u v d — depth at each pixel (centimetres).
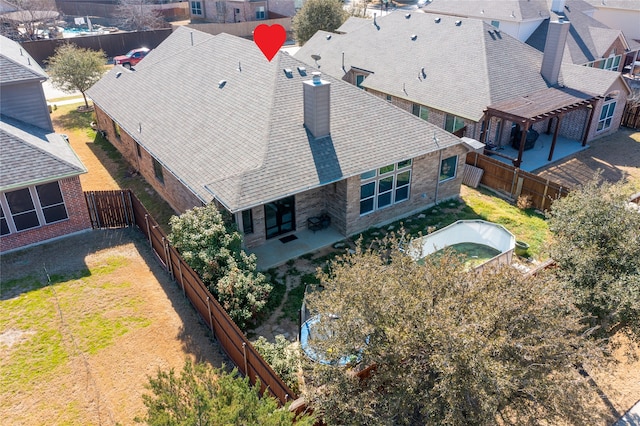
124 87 2614
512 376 838
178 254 1484
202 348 1330
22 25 5666
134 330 1393
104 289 1564
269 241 1808
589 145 2786
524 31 3616
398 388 886
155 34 5131
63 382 1225
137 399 1180
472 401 822
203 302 1359
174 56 2633
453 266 1054
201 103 2095
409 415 899
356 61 3297
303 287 1574
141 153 2280
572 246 1214
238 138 1775
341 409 892
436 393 854
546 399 878
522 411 906
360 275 977
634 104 3019
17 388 1208
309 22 4616
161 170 2097
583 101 2516
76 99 3622
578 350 930
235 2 6147
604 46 3366
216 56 2362
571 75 2811
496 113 2388
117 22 6431
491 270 1070
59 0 6906
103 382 1226
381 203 1922
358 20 4141
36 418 1130
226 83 2120
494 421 827
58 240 1831
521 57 2839
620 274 1122
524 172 2089
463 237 1817
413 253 1183
